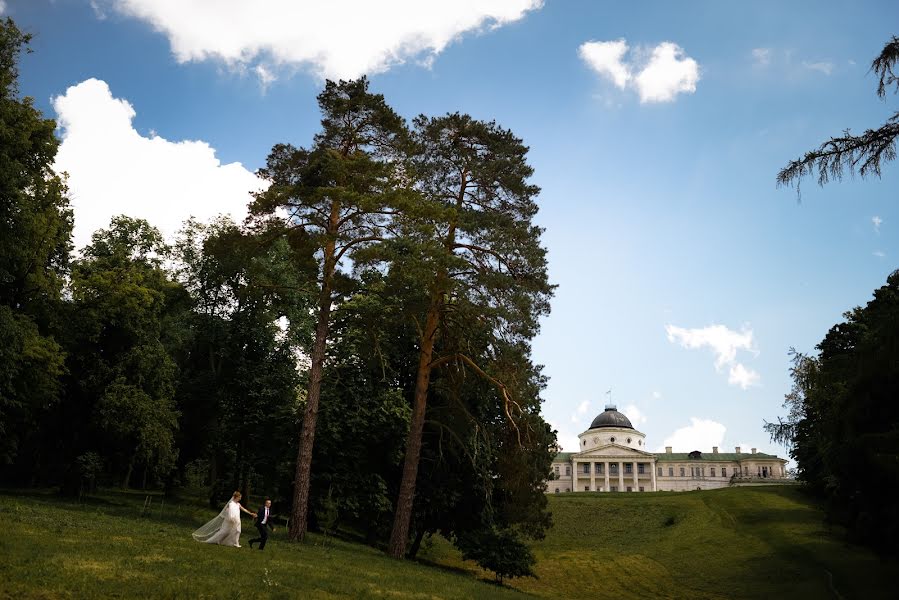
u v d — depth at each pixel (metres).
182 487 60.94
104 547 16.67
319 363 30.22
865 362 25.78
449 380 35.94
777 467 153.12
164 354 39.16
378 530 43.62
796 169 17.33
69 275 40.38
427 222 28.81
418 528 44.00
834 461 30.02
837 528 58.03
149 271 43.28
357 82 31.20
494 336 31.41
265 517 22.56
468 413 35.00
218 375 47.16
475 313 31.05
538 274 31.91
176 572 15.15
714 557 56.47
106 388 36.16
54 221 35.19
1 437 34.91
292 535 28.62
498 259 32.09
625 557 60.09
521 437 35.00
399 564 27.78
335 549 28.67
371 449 39.97
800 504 74.31
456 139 33.84
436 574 27.41
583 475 153.62
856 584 40.19
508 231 31.41
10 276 32.97
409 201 27.91
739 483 135.38
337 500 37.22
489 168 32.22
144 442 35.72
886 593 36.94
